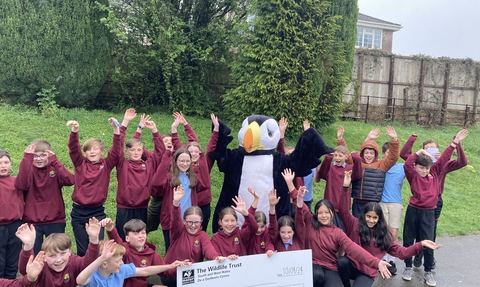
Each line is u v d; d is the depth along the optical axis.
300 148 4.51
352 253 4.14
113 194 6.54
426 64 16.05
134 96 10.89
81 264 3.30
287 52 9.27
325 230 4.38
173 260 3.97
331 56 9.84
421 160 5.02
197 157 4.66
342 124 12.94
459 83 16.55
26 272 3.03
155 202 4.95
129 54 10.05
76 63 9.26
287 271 3.92
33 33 8.79
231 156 4.73
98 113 9.72
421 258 5.51
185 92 10.68
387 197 5.43
